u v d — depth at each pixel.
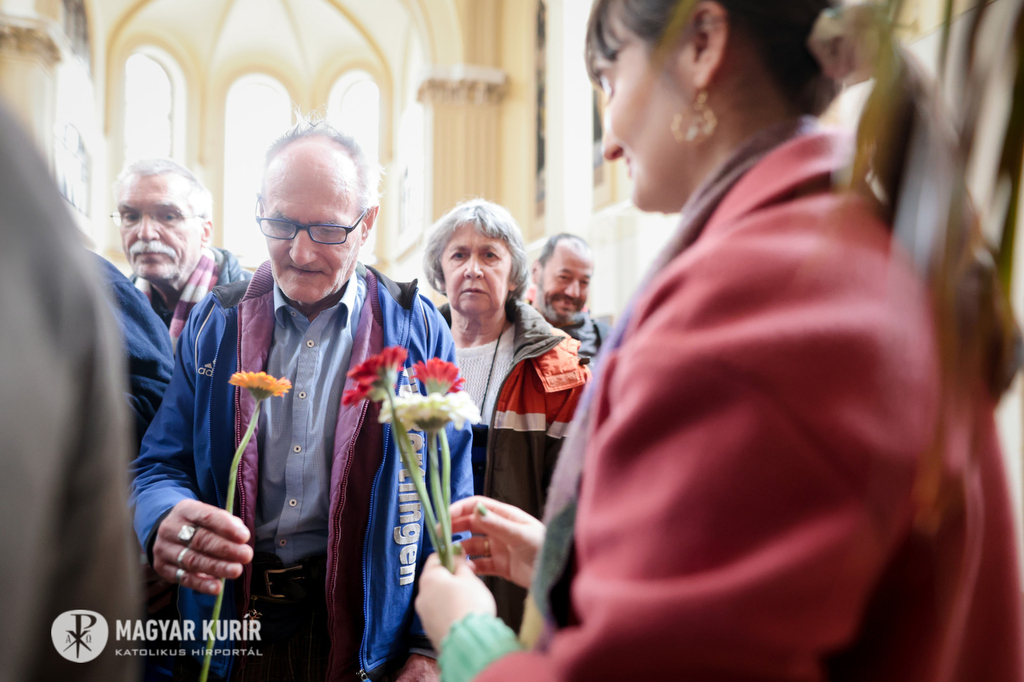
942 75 0.36
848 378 0.37
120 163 12.16
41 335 0.32
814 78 0.55
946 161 0.36
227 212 13.46
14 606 0.29
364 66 13.80
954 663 0.52
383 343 1.30
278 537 1.22
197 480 1.23
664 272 0.50
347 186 1.24
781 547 0.35
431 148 9.13
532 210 7.96
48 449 0.32
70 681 0.38
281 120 13.89
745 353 0.38
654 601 0.36
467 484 1.36
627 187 5.65
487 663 0.51
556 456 1.81
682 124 0.58
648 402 0.41
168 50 13.03
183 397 1.28
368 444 1.22
